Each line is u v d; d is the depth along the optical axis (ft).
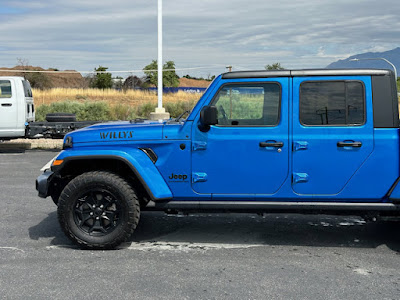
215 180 16.10
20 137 43.78
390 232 18.80
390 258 15.66
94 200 16.12
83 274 14.10
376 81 15.48
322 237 18.15
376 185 15.52
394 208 15.44
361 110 15.52
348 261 15.35
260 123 15.93
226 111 16.08
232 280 13.64
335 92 15.58
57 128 43.96
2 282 13.46
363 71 15.52
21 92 43.06
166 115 59.47
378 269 14.60
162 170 16.24
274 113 15.83
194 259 15.51
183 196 16.33
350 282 13.51
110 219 16.10
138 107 79.25
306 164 15.67
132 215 15.92
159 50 59.77
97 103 71.61
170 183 16.26
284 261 15.34
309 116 15.67
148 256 15.79
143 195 17.33
